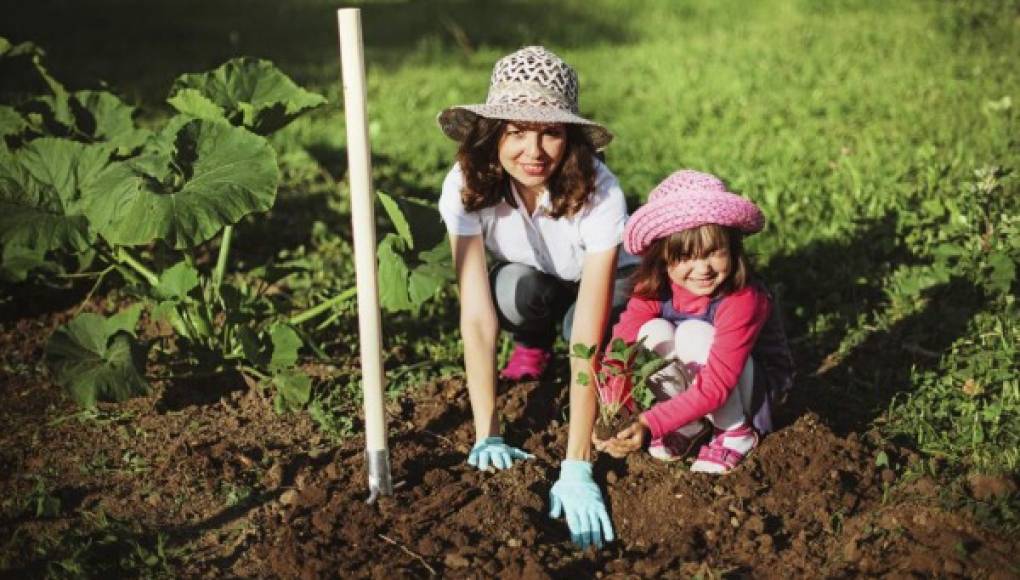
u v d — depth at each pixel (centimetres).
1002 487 334
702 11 1234
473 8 1311
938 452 364
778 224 547
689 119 773
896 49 926
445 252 435
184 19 1278
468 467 366
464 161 356
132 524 343
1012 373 394
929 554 307
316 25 1237
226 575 324
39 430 403
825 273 503
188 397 421
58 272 497
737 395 353
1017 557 305
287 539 329
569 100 344
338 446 389
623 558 327
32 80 879
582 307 363
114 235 399
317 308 447
